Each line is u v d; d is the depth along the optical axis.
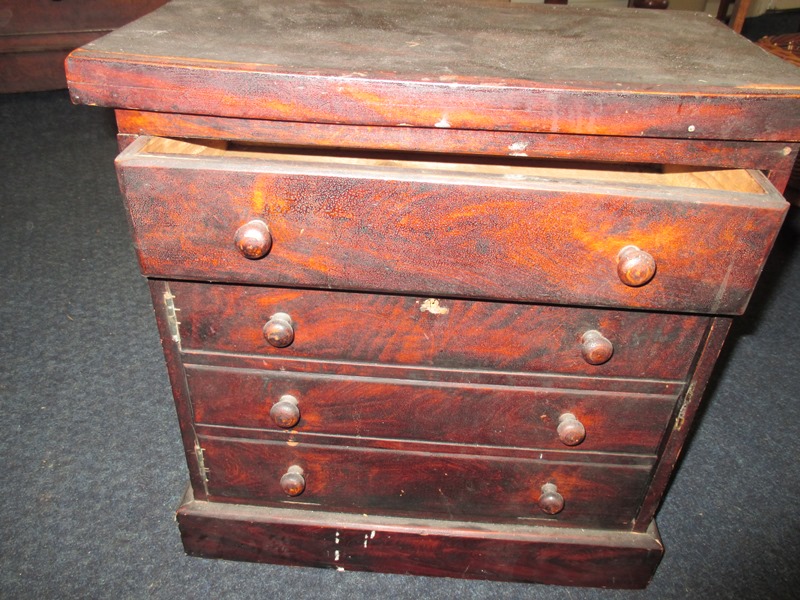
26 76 2.56
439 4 1.10
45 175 2.22
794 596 1.10
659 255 0.74
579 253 0.74
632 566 1.06
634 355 0.87
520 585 1.10
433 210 0.72
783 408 1.49
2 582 1.05
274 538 1.07
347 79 0.71
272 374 0.91
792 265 1.98
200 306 0.85
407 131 0.75
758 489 1.29
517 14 1.06
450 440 0.96
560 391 0.91
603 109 0.72
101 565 1.09
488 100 0.72
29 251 1.85
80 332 1.58
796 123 0.73
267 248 0.74
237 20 0.93
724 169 0.83
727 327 0.83
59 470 1.25
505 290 0.77
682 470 1.33
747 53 0.89
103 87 0.73
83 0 2.50
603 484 1.00
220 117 0.75
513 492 1.02
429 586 1.09
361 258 0.76
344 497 1.04
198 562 1.11
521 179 0.72
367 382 0.91
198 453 1.00
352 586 1.08
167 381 1.46
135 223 0.75
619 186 0.72
